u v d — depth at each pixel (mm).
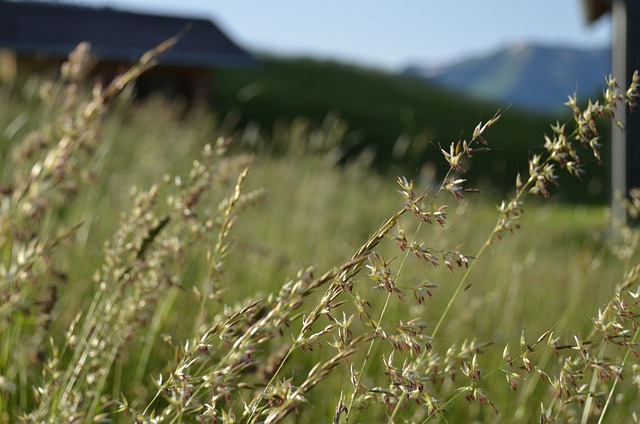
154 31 23500
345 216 6449
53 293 2098
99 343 1917
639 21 10172
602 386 1914
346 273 1285
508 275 3973
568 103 1326
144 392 2326
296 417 2355
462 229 4285
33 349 1992
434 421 2289
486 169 24656
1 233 1601
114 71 21781
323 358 2746
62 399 1727
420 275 3697
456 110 40469
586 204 10344
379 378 2637
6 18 21891
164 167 5414
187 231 1988
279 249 4449
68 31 22156
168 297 2518
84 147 1854
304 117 33312
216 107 31922
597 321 1387
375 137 31391
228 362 1314
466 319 3188
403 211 1278
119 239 1958
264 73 41938
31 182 1670
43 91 2492
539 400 2707
